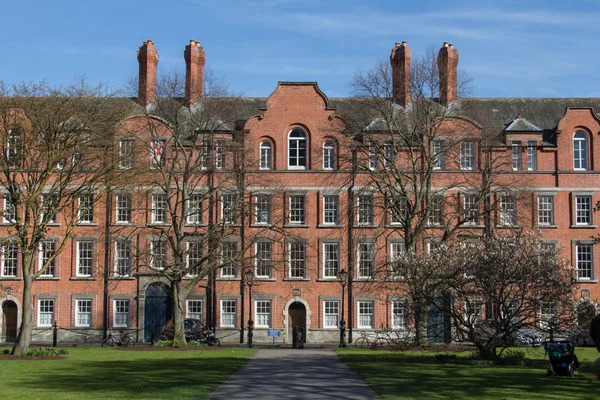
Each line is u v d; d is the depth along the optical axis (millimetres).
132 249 58281
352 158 53719
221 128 60625
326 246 60719
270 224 60188
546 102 65812
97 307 60094
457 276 35906
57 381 26969
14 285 60000
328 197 61094
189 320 56281
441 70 61406
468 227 56219
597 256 59688
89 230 60688
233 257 50906
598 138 60812
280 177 60781
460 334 36844
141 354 41594
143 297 59875
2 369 31828
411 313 38938
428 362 35531
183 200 50188
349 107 65500
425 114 54562
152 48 63562
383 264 52969
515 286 35906
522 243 35469
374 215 55969
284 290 60156
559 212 60156
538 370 31156
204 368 31969
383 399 21891
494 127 63094
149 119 51812
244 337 59750
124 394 22969
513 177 56312
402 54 63688
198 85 63031
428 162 51875
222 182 53344
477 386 25250
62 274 60406
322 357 39344
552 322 34281
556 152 60750
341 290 60125
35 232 40594
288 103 61500
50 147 40031
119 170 45625
